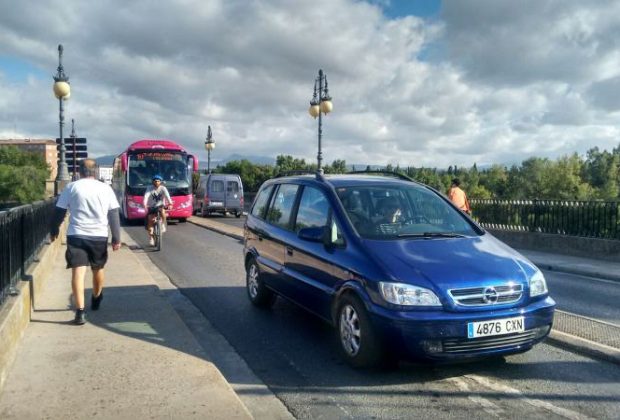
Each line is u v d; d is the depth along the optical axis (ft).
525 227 51.78
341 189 20.51
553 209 48.85
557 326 22.07
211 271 35.68
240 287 30.32
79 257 20.53
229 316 23.85
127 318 21.48
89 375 15.39
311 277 19.79
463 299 15.52
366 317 16.24
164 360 16.71
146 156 74.84
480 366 17.42
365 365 16.69
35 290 22.88
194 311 24.68
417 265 16.22
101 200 21.04
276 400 14.89
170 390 14.47
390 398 14.99
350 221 18.76
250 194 131.23
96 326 20.29
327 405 14.56
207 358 17.02
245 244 26.94
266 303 25.50
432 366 17.35
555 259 43.52
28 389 14.37
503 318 15.64
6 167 256.11
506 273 16.38
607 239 43.27
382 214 19.56
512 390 15.52
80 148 78.74
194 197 111.14
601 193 276.41
